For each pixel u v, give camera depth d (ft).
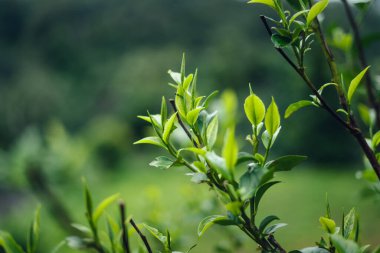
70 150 14.42
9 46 166.09
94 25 165.07
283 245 38.70
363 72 3.90
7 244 4.17
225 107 2.95
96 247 4.00
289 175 63.77
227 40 111.75
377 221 34.99
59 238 28.76
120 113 100.37
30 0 183.52
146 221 9.74
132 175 72.49
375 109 5.80
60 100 119.34
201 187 10.75
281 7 4.13
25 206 41.63
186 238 8.54
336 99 45.19
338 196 51.34
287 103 67.36
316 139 68.39
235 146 3.20
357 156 67.26
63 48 157.79
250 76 95.30
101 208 3.97
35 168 12.94
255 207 3.81
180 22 159.43
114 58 152.97
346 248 3.19
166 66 119.03
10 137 92.22
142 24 161.99
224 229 9.69
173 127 3.94
